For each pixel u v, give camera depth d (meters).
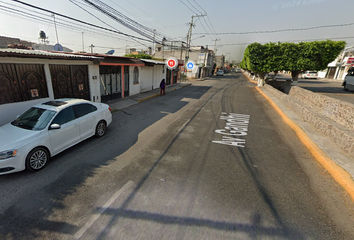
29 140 4.20
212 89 21.09
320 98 9.78
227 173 4.52
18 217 3.11
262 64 19.05
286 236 2.85
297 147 6.06
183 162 4.97
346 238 2.83
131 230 2.91
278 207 3.44
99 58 9.80
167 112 10.24
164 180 4.16
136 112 10.01
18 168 4.00
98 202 3.46
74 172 4.38
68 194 3.66
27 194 3.63
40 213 3.20
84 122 5.65
